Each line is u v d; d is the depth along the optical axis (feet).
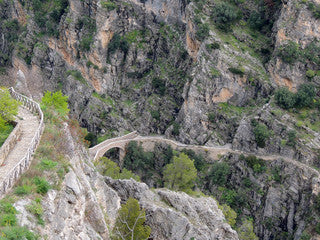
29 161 144.36
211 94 416.67
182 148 416.46
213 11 435.12
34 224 122.83
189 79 428.15
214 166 383.04
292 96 379.96
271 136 379.14
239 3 444.14
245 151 392.06
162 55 475.72
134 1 475.72
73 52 489.67
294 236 346.54
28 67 522.88
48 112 184.03
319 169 354.54
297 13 395.34
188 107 425.69
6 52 557.74
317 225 328.90
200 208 219.20
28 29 527.40
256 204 369.71
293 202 356.79
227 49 418.92
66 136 171.32
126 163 424.05
